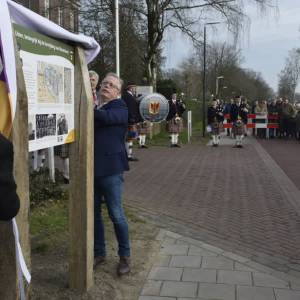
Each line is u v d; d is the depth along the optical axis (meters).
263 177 10.58
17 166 2.76
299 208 7.56
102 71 23.25
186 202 7.86
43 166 8.37
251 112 25.98
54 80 3.59
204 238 5.78
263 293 4.16
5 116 2.66
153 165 12.48
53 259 4.81
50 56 3.52
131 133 13.21
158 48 24.81
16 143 2.74
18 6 3.04
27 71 3.19
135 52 24.42
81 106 3.91
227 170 11.62
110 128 4.36
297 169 12.13
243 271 4.67
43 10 21.31
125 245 4.52
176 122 17.86
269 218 6.89
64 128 3.76
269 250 5.41
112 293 4.09
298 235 6.05
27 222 2.90
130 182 9.75
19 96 2.77
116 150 4.37
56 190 7.21
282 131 22.72
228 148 17.61
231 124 22.86
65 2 21.53
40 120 3.39
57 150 9.66
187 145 18.72
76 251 4.02
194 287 4.26
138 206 7.44
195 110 41.72
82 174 3.93
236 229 6.25
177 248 5.34
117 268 4.54
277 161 13.81
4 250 2.81
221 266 4.79
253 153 15.77
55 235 5.54
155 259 4.97
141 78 25.31
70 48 3.88
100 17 22.55
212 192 8.75
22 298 2.88
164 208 7.37
